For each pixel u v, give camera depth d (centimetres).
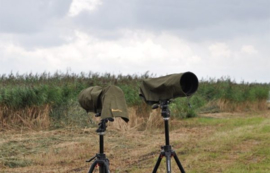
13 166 1248
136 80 2372
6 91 1797
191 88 827
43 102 1859
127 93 2077
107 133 1777
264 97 3216
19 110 1834
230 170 1093
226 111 2914
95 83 2173
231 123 2092
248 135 1512
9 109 1816
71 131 1769
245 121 2139
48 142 1554
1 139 1570
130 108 2038
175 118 2294
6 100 1798
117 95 760
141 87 866
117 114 741
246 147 1352
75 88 2041
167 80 810
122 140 1642
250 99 3095
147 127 1972
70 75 2333
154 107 843
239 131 1631
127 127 1902
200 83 3123
